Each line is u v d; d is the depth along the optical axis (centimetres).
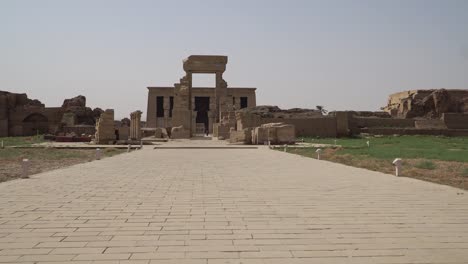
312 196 984
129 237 621
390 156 2297
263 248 568
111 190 1074
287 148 3158
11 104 6688
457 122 6256
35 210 816
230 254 542
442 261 514
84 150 3023
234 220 732
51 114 6750
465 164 1864
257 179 1315
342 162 2027
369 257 529
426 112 6769
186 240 605
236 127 5222
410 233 645
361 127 5991
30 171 1631
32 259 521
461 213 791
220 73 6344
